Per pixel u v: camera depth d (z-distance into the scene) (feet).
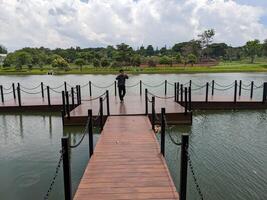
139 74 159.84
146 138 30.45
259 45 284.41
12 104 54.85
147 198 17.63
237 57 348.79
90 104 53.36
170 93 76.95
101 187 19.12
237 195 21.91
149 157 24.64
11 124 45.91
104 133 32.68
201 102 54.49
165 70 177.78
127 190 18.70
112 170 21.91
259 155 30.14
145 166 22.66
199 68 194.59
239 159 29.04
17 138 38.14
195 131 39.65
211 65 237.25
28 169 27.61
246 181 24.18
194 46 283.18
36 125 45.21
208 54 328.29
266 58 341.00
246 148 32.37
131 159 24.21
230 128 41.11
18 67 202.39
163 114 25.18
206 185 23.49
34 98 63.82
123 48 214.69
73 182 24.30
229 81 114.93
